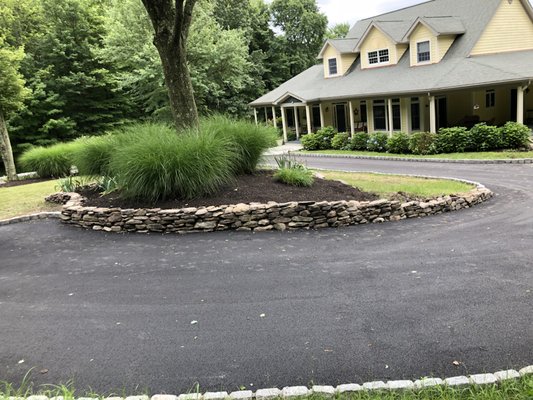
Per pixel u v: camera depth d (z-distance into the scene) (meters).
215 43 24.67
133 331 3.73
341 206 7.01
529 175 11.38
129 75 23.31
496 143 15.76
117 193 8.40
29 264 5.75
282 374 2.98
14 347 3.54
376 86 20.38
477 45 18.98
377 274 4.77
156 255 5.83
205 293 4.48
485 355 3.08
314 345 3.34
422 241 5.98
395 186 9.85
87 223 7.43
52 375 3.11
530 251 5.29
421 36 20.09
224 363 3.16
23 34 25.34
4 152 16.48
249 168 9.27
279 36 36.38
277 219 6.89
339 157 18.47
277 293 4.39
